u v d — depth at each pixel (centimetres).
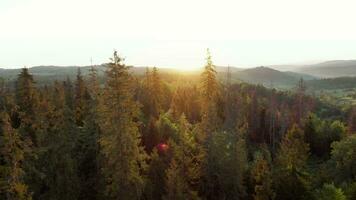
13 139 3475
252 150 8038
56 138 4831
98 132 4906
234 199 4722
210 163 4688
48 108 5681
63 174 4403
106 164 4119
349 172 5784
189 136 6019
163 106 9800
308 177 5412
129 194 3800
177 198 3953
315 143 8744
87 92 7500
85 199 4497
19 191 3488
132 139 3688
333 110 15362
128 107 3681
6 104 6412
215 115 5016
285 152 5681
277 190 4788
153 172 4488
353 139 6059
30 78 6381
